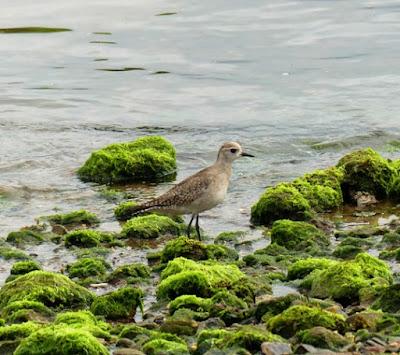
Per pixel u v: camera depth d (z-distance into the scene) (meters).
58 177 19.89
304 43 27.56
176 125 23.12
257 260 14.30
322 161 20.69
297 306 10.73
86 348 10.16
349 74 25.66
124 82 25.73
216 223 17.03
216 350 9.89
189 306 12.00
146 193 18.97
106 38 28.39
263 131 22.50
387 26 28.62
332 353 9.39
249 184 19.28
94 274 14.16
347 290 12.12
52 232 16.42
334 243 15.39
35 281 12.95
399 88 24.67
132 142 20.77
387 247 14.82
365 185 17.81
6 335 10.98
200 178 16.03
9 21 29.73
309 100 24.22
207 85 25.39
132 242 15.85
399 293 11.41
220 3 30.81
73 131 22.83
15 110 24.14
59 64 26.95
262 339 10.02
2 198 18.55
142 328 11.12
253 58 26.78
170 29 28.88
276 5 30.52
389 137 21.88
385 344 9.79
